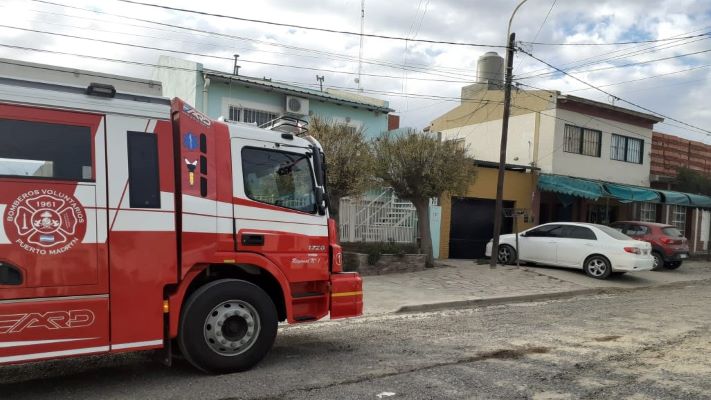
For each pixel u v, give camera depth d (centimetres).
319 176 639
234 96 1579
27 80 474
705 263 2123
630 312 988
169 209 524
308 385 524
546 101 2139
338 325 839
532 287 1262
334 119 1650
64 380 544
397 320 888
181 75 1573
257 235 580
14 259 455
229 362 558
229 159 572
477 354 655
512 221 2016
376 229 1608
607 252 1409
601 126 2280
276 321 591
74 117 486
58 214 473
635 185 2433
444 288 1201
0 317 448
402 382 536
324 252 636
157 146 521
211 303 548
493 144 2352
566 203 2216
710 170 2852
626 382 546
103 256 492
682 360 636
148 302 513
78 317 480
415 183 1438
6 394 500
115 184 499
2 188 453
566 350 681
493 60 2408
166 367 589
